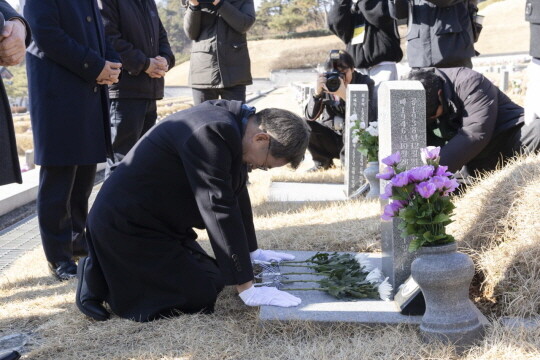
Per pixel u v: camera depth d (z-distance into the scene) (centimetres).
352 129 577
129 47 530
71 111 419
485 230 360
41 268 466
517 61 4012
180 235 344
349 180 635
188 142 308
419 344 278
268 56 8675
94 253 340
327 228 462
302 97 1934
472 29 607
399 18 614
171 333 312
